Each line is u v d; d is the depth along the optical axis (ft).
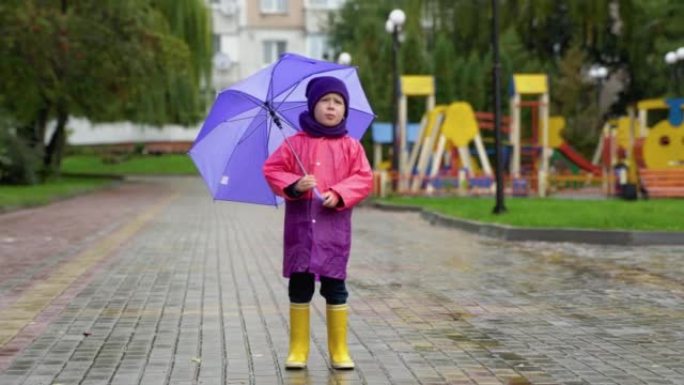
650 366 22.98
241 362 23.39
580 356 24.14
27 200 93.20
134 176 187.93
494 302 33.14
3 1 104.63
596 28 151.12
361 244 56.03
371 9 200.75
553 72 165.58
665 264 44.42
